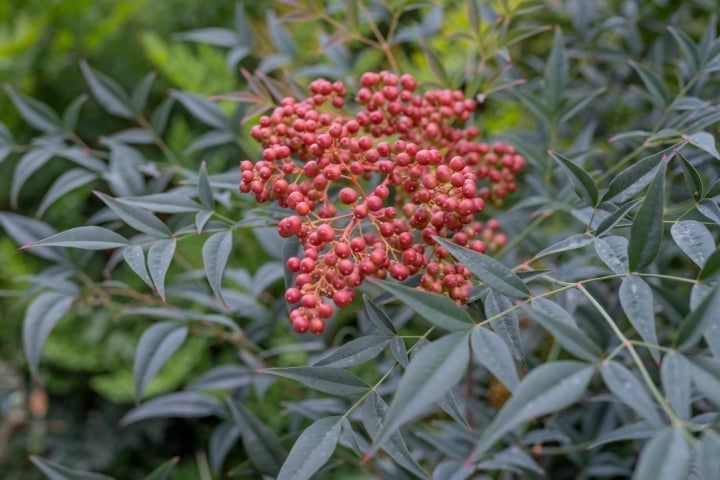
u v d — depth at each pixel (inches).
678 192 32.5
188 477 47.7
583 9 37.3
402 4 31.0
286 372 21.2
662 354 30.8
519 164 29.1
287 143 25.4
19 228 31.6
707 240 20.8
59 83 57.4
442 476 26.6
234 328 29.4
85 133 57.7
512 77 35.6
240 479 46.6
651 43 38.6
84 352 49.4
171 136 52.5
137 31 59.4
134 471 50.4
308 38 51.3
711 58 28.7
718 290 17.5
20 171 32.4
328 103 29.2
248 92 28.7
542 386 17.0
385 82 26.5
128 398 45.9
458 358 18.4
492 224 30.0
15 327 51.1
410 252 22.5
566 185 31.2
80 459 48.6
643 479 15.9
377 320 22.3
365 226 26.7
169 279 47.9
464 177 22.8
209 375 32.1
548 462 33.4
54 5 55.9
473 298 22.6
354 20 31.1
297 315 21.6
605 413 32.1
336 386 21.4
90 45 55.2
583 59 37.3
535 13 43.7
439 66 29.5
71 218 53.2
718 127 33.6
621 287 20.1
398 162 23.0
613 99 39.3
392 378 33.7
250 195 30.9
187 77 48.3
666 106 28.9
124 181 32.1
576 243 22.3
